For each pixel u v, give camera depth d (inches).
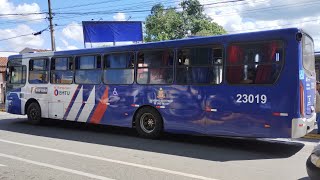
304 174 309.9
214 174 307.0
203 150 413.7
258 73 390.6
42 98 616.1
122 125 506.3
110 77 519.8
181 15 2043.6
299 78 371.9
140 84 487.5
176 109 452.8
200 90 431.5
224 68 412.8
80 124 647.8
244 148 427.2
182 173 308.8
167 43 461.7
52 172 309.4
